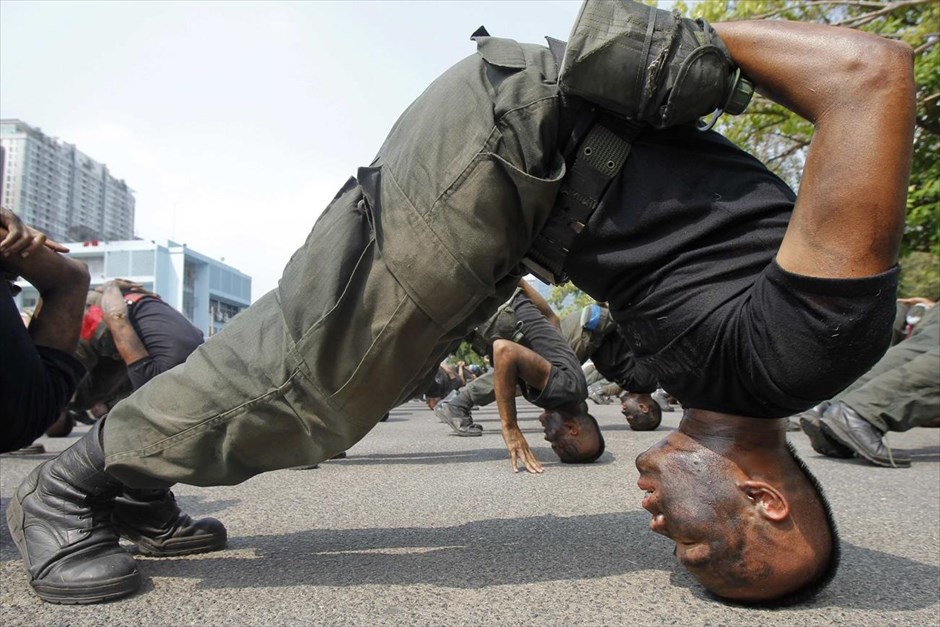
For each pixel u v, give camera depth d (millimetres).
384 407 1698
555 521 2432
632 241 1513
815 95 1295
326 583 1732
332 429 1685
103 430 1751
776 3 7117
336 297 1580
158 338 3578
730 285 1414
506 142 1529
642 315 1527
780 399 1389
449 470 3881
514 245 1597
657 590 1664
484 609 1536
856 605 1562
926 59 6344
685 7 7867
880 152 1219
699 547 1502
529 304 4578
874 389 3979
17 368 2002
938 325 4398
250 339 1669
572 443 4027
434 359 1736
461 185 1535
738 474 1485
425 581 1742
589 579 1753
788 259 1279
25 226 2072
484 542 2141
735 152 1545
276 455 1733
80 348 3850
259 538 2240
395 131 1723
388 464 4242
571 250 1591
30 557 1653
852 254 1224
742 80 1416
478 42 1650
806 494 1507
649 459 1604
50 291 2211
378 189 1618
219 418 1667
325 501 2891
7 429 2055
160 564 1936
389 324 1599
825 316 1238
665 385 1604
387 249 1582
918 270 16938
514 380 3779
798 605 1556
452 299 1585
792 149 8016
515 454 3773
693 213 1457
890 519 2492
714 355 1423
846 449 4188
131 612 1539
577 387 3941
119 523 1979
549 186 1515
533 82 1545
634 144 1529
